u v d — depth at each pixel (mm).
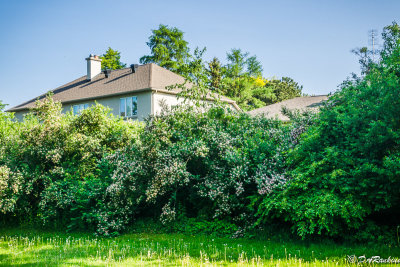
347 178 7090
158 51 44844
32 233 10133
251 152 9281
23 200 11016
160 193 9383
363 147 7113
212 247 7523
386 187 6691
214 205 9109
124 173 9680
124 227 9555
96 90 30266
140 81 27766
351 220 7012
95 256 6977
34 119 14250
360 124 7633
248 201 9164
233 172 8711
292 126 10141
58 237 9336
